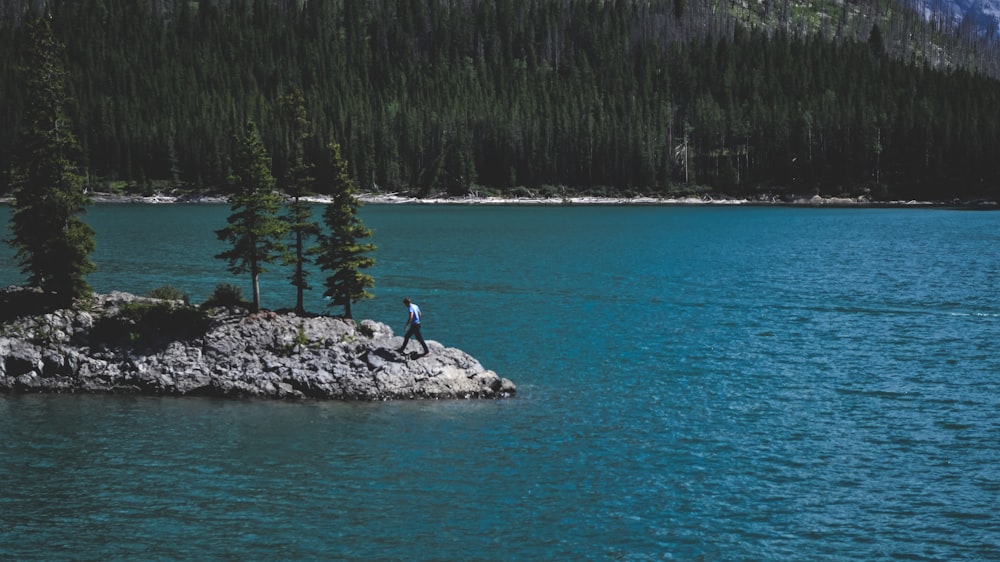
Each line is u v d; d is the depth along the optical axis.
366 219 187.62
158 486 32.75
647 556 27.78
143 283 83.50
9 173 50.19
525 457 35.81
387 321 65.81
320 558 27.47
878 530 29.56
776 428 39.91
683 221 184.62
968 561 27.55
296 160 50.53
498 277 92.44
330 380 43.97
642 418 41.22
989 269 99.50
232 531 29.19
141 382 44.78
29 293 49.47
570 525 29.78
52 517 30.16
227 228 48.41
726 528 29.67
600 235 149.25
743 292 83.00
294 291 79.12
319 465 34.75
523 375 49.22
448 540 28.67
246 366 44.91
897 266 103.25
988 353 55.78
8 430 38.81
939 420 41.22
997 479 33.81
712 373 50.22
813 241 137.38
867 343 59.00
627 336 60.97
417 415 41.16
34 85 50.12
